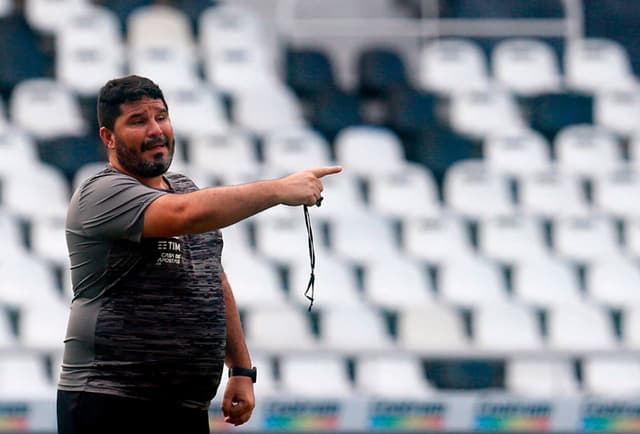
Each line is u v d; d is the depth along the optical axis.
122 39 46.34
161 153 13.61
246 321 33.38
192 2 47.72
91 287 13.33
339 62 47.03
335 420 28.58
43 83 42.56
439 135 43.34
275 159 41.31
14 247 35.81
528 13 48.53
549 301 36.81
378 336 33.88
